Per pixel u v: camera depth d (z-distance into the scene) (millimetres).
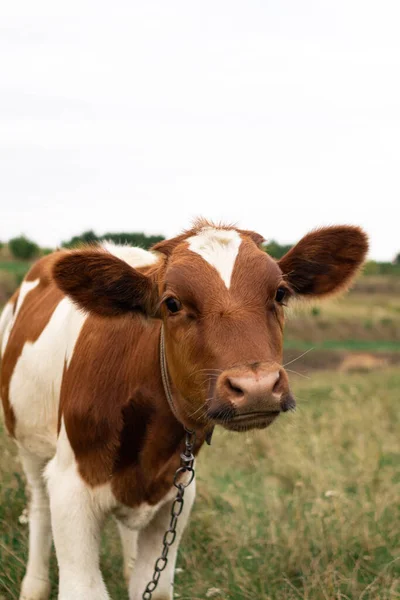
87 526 3871
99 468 3859
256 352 3154
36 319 4961
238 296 3305
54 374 4512
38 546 4859
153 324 3797
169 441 3855
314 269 3965
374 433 8641
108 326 3982
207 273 3355
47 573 4848
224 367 3148
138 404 3805
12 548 5277
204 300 3305
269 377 3045
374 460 7129
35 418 4801
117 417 3822
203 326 3277
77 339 4121
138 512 3965
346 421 9211
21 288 5695
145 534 4266
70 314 4414
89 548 3869
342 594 4414
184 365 3375
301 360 23812
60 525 3877
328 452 7492
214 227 3695
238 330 3213
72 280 3617
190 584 4867
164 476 3924
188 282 3350
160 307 3607
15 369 5012
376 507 5688
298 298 4082
